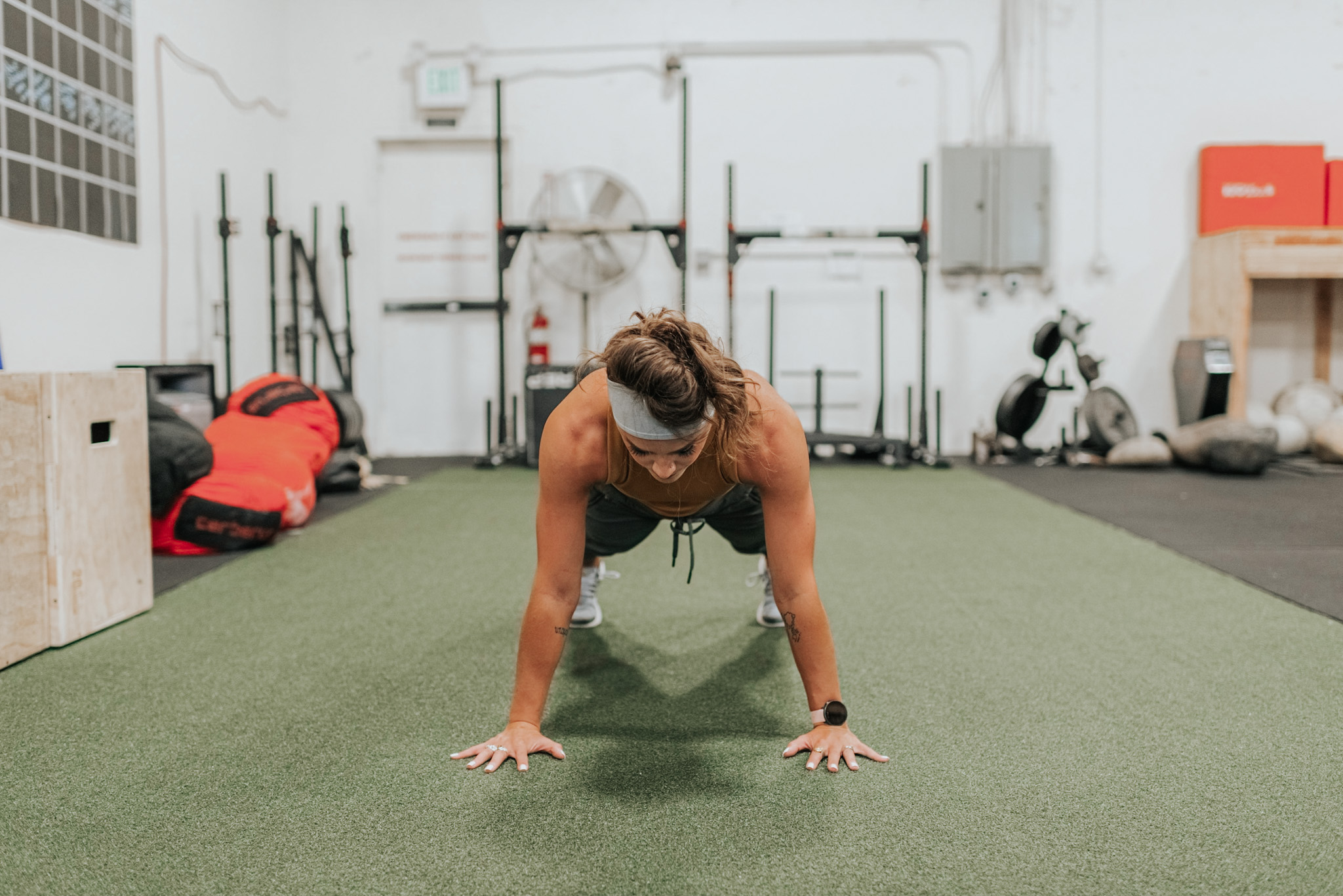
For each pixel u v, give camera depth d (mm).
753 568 2584
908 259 5547
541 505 1237
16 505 1752
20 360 3143
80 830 1126
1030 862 1048
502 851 1071
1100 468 4812
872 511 3475
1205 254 5266
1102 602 2197
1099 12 5422
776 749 1360
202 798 1209
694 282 5582
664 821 1143
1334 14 5375
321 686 1638
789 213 5547
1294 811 1164
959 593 2281
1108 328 5547
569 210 4918
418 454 5691
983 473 4621
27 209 3152
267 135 5223
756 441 1163
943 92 5484
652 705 1541
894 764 1310
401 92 5539
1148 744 1379
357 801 1198
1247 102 5438
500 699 1575
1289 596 2213
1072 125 5477
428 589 2334
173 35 4191
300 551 2791
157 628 1998
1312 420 5082
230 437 3184
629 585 2383
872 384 5602
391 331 5652
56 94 3305
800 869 1033
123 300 3770
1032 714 1499
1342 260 4824
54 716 1497
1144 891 989
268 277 5223
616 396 1006
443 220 5609
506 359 5602
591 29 5504
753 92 5516
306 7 5508
